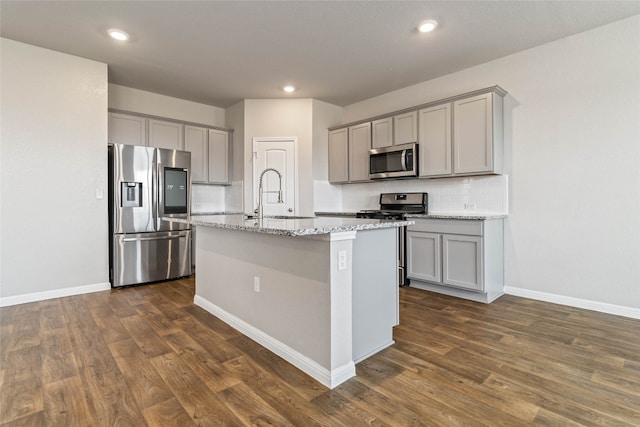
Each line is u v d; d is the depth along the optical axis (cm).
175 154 416
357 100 504
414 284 387
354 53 346
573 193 312
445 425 149
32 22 286
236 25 294
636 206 281
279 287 218
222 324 271
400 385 181
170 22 288
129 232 383
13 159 316
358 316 207
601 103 296
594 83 299
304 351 199
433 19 284
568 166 314
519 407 161
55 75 338
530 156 337
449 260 344
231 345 232
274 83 434
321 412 158
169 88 453
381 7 267
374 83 433
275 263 221
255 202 497
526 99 339
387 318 229
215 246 292
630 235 284
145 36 312
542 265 332
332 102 515
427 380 186
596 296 301
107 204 371
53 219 337
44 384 180
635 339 238
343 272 187
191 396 171
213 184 522
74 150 348
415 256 374
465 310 304
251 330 243
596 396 169
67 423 149
